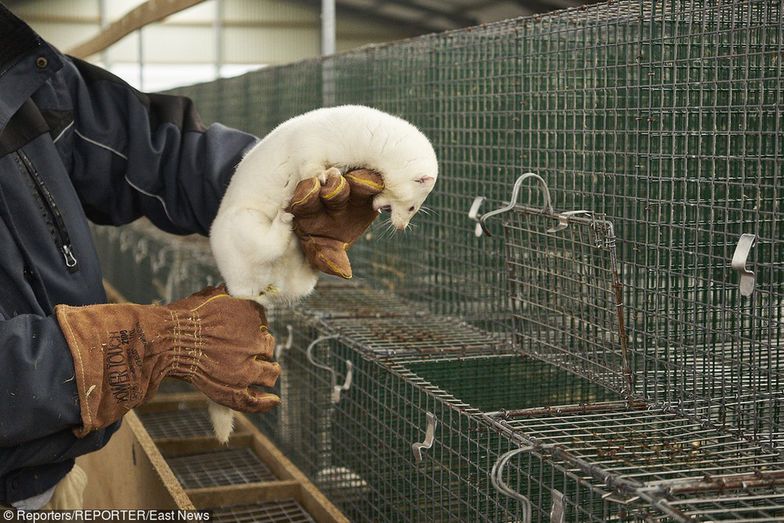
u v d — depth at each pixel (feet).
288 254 4.96
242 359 4.97
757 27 4.88
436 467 6.70
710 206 5.14
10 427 4.63
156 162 6.22
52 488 6.09
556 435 5.21
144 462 8.18
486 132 7.79
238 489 8.50
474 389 7.43
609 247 5.52
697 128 5.98
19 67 5.50
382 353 7.15
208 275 12.12
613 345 5.75
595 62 6.09
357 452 7.88
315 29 20.25
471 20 13.03
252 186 4.90
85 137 6.17
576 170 6.51
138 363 4.82
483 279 8.06
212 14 23.27
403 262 9.55
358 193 4.74
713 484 4.09
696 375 5.40
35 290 5.59
